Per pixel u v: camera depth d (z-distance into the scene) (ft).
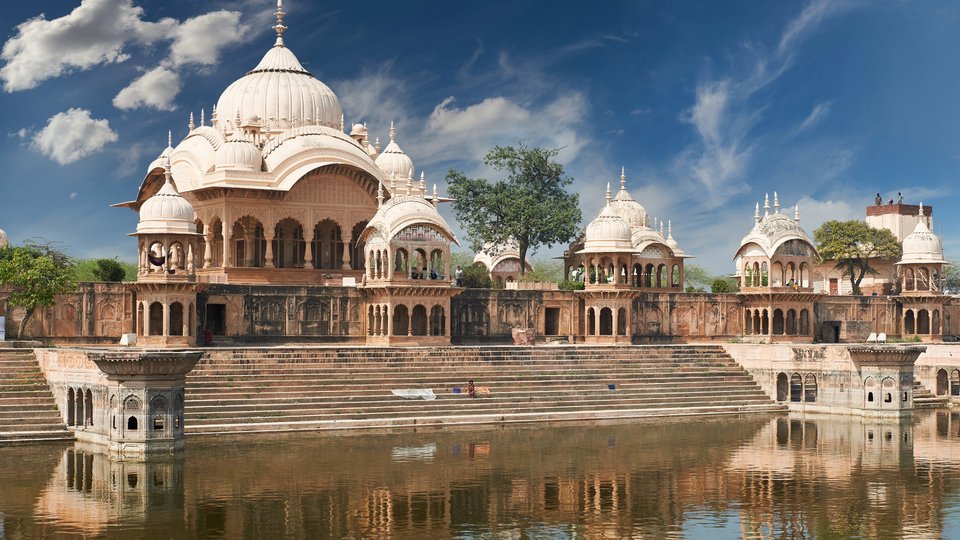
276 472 110.63
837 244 262.67
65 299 167.84
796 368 176.04
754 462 120.37
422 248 182.80
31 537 84.99
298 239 209.05
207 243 199.21
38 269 162.50
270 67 219.61
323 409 146.30
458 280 217.56
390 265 178.29
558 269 364.79
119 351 118.73
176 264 183.11
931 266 227.20
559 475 111.34
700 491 104.37
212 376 147.64
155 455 119.14
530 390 164.25
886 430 148.97
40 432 128.67
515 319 198.18
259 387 147.64
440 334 186.70
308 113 215.31
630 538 86.79
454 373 165.17
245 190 194.18
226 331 172.86
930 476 112.47
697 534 88.28
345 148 205.77
